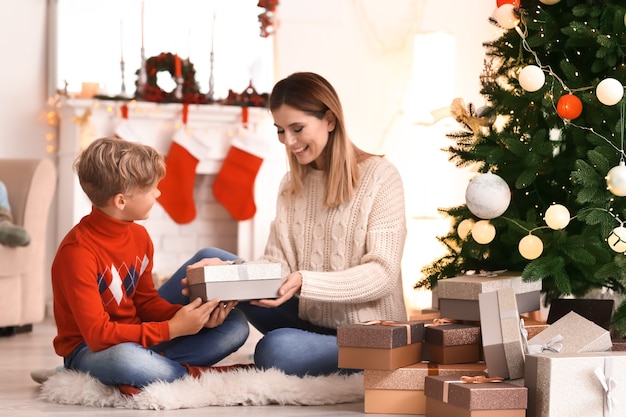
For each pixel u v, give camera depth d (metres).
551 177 2.97
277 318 3.02
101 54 5.84
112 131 5.61
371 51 6.14
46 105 5.75
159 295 2.98
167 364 2.55
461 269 3.03
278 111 2.77
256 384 2.53
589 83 2.82
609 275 2.62
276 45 6.02
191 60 6.05
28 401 2.59
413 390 2.39
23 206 4.69
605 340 2.37
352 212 2.84
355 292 2.69
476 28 6.29
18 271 4.51
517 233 2.79
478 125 2.99
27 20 5.71
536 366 2.18
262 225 5.90
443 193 5.90
